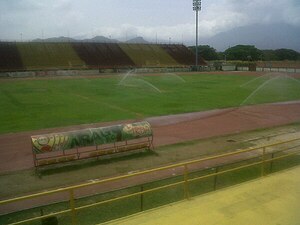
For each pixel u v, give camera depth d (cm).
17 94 4597
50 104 3838
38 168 1791
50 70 8044
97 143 1912
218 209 994
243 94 4847
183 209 990
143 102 4038
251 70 10012
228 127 2844
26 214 1255
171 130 2703
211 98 4434
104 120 3052
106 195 1418
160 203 1323
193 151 2144
